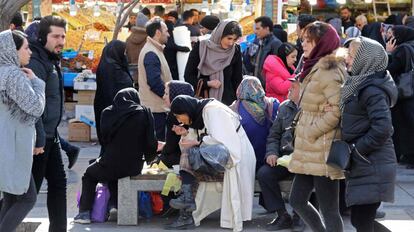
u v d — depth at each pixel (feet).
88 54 73.72
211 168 33.58
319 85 26.94
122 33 75.51
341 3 75.66
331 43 27.27
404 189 44.55
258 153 36.42
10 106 26.35
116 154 34.60
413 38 49.67
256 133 36.24
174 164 36.58
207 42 39.58
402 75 48.98
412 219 37.68
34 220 35.14
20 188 26.53
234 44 40.01
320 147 27.07
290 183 34.76
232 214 34.14
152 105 42.42
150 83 41.70
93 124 60.54
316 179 27.53
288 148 34.91
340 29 56.18
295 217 34.42
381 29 59.06
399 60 49.01
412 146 49.96
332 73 26.73
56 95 29.78
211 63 39.37
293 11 77.05
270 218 37.06
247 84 36.52
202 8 77.30
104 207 35.86
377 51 25.50
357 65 25.68
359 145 25.44
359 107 25.75
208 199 34.73
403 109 49.55
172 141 36.35
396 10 77.36
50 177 30.58
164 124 42.75
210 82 39.29
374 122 25.05
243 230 34.71
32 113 26.35
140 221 36.14
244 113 36.40
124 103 34.81
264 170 34.81
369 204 26.03
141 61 42.57
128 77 43.57
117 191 35.73
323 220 29.48
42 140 28.12
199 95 39.81
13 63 26.71
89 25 76.74
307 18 42.06
